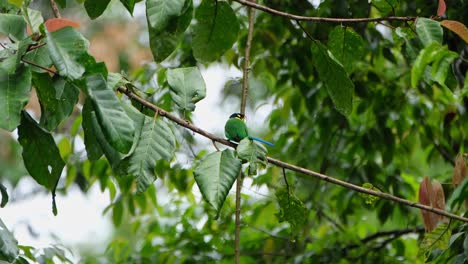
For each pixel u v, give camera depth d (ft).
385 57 35.17
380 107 37.01
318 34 33.58
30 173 19.01
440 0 21.09
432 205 24.27
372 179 37.27
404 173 42.93
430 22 20.63
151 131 18.76
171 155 18.63
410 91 38.11
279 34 36.19
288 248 37.47
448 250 24.85
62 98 18.26
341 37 23.79
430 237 23.95
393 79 37.73
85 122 18.85
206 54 23.99
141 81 38.52
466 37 20.48
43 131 18.60
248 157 18.53
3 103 16.20
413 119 37.78
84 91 16.31
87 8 22.53
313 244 38.40
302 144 38.73
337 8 32.50
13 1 19.99
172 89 19.60
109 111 16.51
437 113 38.01
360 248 37.78
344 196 37.45
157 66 38.04
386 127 36.94
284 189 22.75
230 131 20.63
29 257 28.37
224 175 18.17
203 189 17.90
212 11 23.36
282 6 35.40
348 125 37.70
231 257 38.55
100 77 16.63
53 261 29.99
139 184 18.22
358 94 36.24
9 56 17.24
